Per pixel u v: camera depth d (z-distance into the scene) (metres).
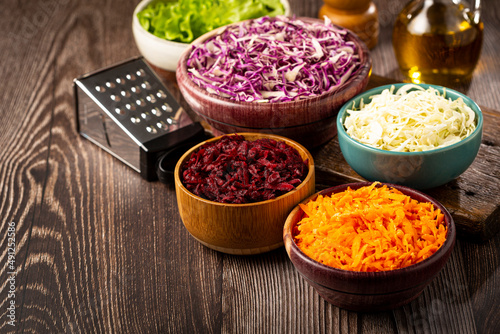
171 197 0.96
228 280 0.85
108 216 0.93
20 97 1.13
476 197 0.89
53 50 1.23
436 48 1.04
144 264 0.88
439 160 0.85
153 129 0.98
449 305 0.81
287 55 0.95
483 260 0.86
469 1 1.24
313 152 0.97
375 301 0.77
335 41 0.98
